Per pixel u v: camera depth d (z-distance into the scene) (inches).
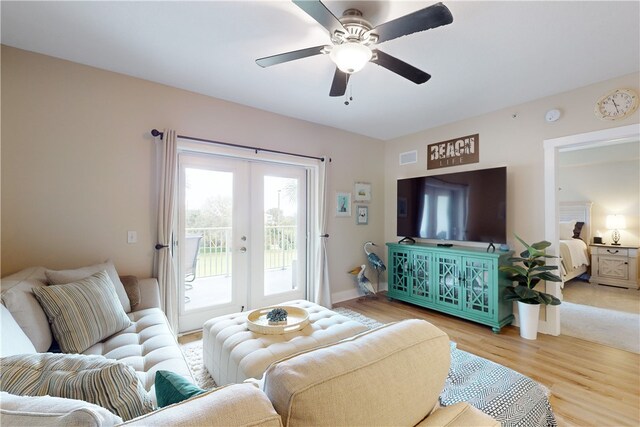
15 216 84.1
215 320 84.3
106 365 32.1
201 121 116.5
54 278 70.4
